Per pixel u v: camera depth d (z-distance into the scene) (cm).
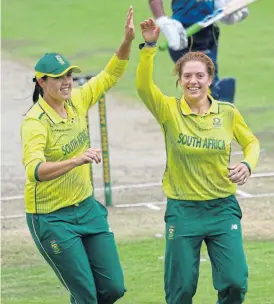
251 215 3834
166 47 3972
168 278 2525
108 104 5822
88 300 2455
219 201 2495
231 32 7300
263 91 5919
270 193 4119
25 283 3195
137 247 3506
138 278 3186
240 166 2464
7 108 5897
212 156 2464
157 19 4000
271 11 7825
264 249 3431
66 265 2442
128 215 3906
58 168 2291
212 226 2484
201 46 4212
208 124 2469
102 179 4447
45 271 3312
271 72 6325
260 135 5038
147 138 5141
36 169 2305
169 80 6181
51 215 2445
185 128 2469
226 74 6312
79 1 8538
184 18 4150
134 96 6000
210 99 2508
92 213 2497
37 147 2353
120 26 7719
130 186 4319
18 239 3675
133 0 8362
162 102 2483
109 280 2494
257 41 7081
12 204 4153
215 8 4194
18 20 8106
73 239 2444
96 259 2492
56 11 8281
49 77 2381
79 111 2484
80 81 3703
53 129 2405
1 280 3228
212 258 2512
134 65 6638
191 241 2484
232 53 6794
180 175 2484
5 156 4934
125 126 5381
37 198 2436
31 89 6312
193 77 2455
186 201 2489
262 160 4609
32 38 7612
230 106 2514
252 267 3250
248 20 7600
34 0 8688
